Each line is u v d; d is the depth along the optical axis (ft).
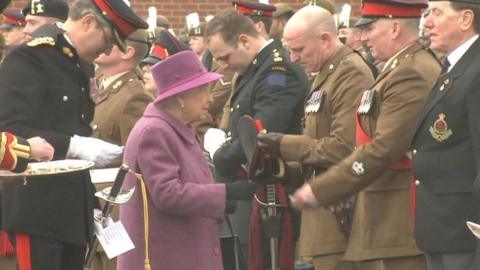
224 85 79.20
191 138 49.80
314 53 55.93
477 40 48.03
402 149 50.24
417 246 49.47
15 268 56.54
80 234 48.70
